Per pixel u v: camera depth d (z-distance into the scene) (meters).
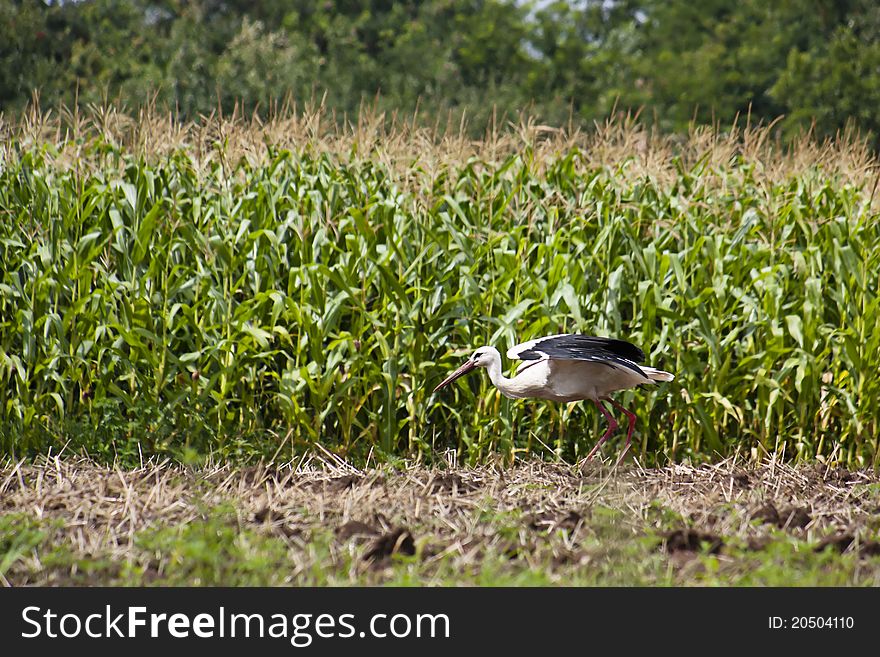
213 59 82.81
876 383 33.06
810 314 33.16
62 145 37.22
